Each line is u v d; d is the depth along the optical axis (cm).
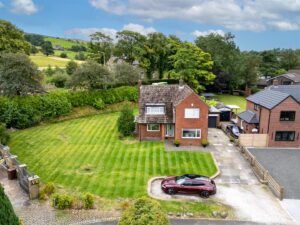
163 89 4106
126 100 5928
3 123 3834
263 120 3841
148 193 2316
